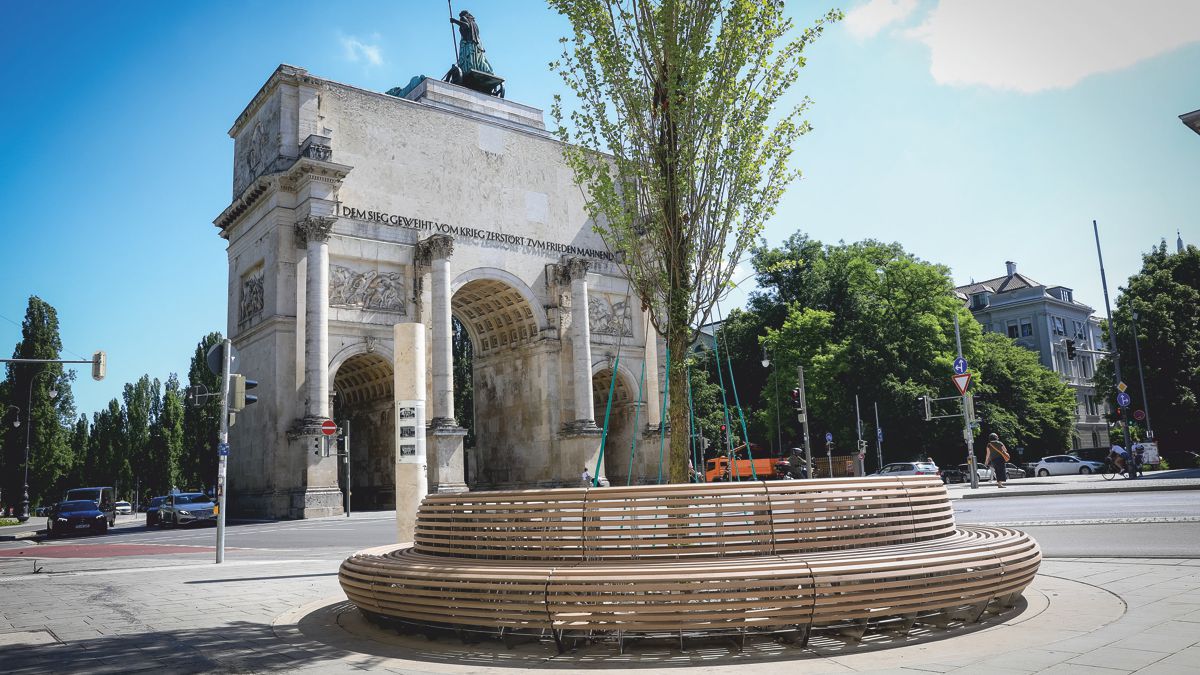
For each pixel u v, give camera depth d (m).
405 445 14.98
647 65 12.30
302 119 48.66
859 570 6.75
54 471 80.25
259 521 41.97
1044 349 106.69
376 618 8.72
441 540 8.55
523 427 57.53
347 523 36.44
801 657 6.65
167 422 103.00
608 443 63.12
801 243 78.50
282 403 44.78
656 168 12.06
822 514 7.58
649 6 12.20
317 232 45.47
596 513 7.48
